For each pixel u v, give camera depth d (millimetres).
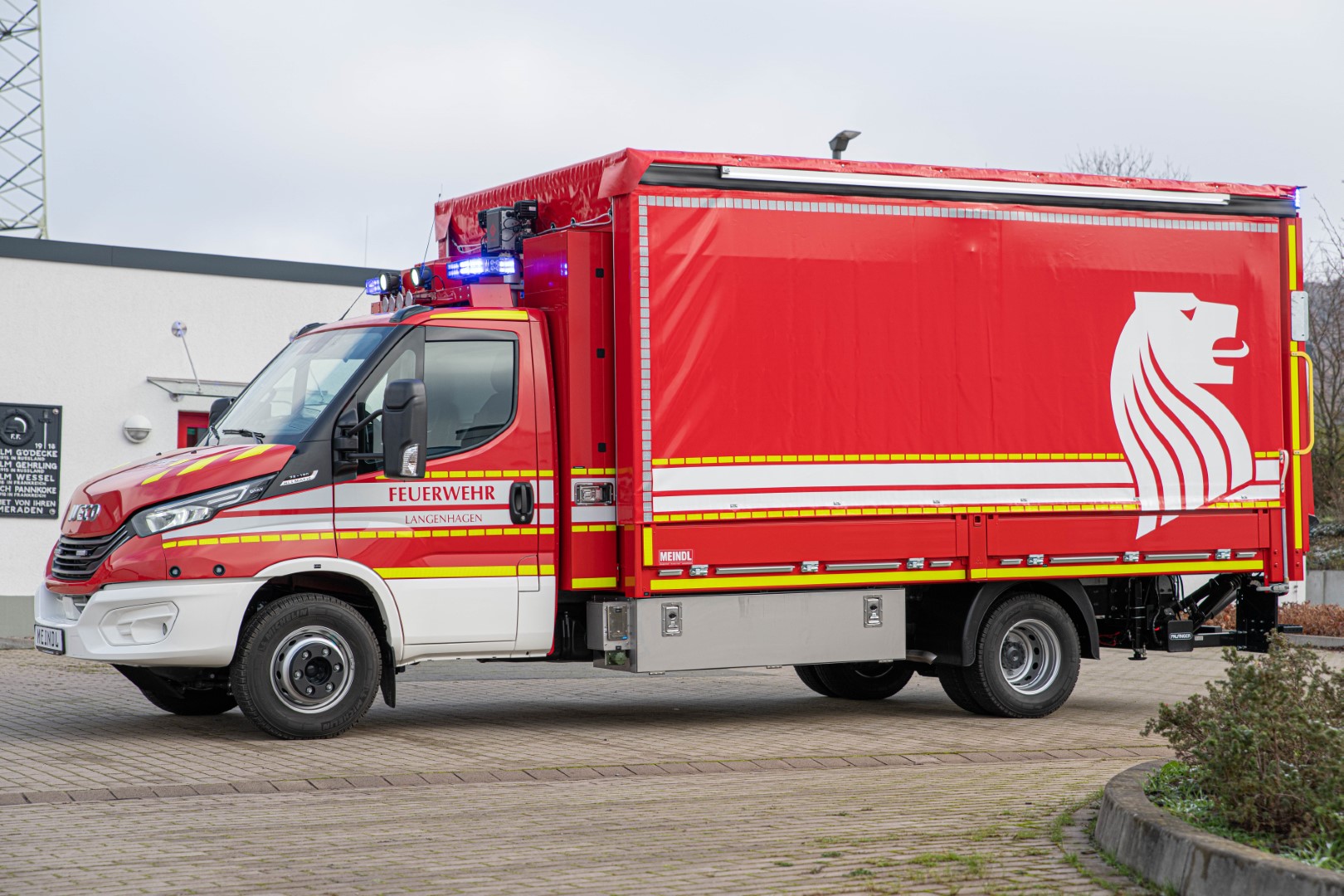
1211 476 12453
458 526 10367
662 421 10602
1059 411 11898
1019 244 11812
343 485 10125
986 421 11641
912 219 11438
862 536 11227
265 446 10117
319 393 10391
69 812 7594
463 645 10398
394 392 9852
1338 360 31188
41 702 12219
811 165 11094
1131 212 12219
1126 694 14000
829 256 11141
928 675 13516
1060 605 12367
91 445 18594
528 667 16203
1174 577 12711
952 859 6465
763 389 10906
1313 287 32406
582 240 10719
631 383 10531
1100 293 12086
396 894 5914
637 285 10516
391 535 10195
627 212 10570
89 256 18562
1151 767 7430
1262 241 12727
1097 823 6848
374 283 12055
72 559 10055
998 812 7652
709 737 10758
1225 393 12523
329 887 6020
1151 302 12266
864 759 9703
